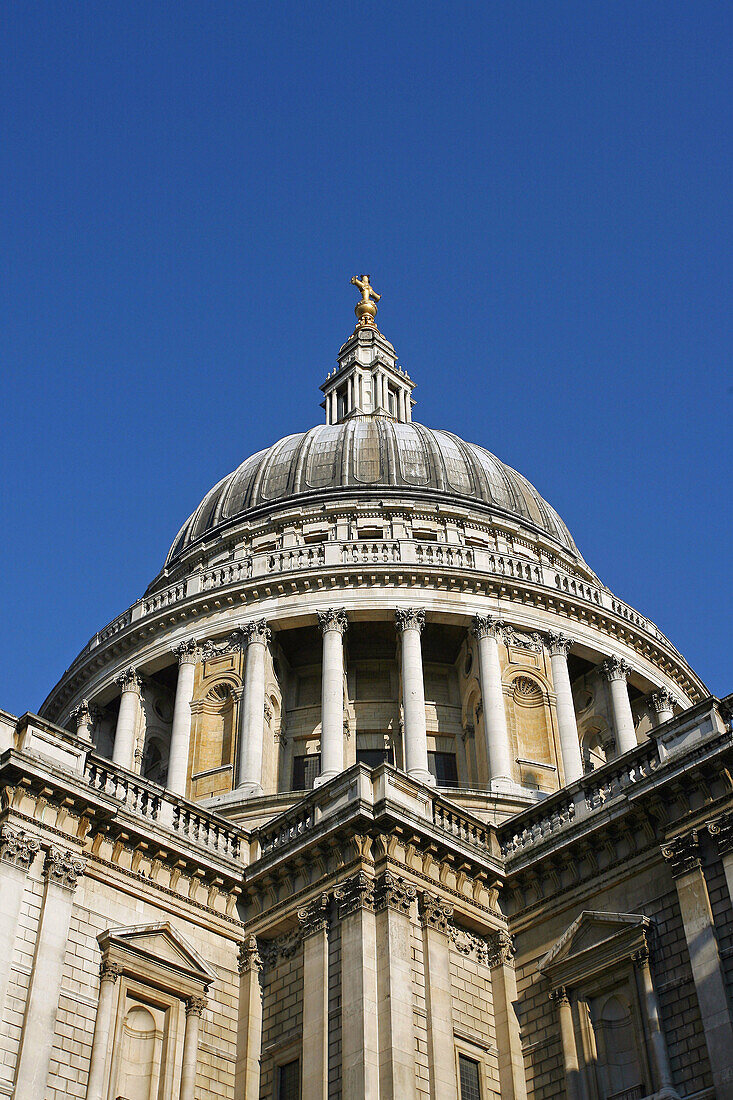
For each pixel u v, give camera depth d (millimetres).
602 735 57969
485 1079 33156
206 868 36125
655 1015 30734
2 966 29812
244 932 36469
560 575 60656
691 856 31781
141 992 32938
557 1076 32812
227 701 56188
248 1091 33312
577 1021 32812
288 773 55594
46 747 33844
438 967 33562
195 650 57750
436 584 57469
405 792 36688
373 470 69312
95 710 60062
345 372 87188
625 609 62406
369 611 56625
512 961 35688
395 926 33344
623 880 33906
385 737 56188
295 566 58875
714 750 32406
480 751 54188
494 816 48906
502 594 57844
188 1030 33406
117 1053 31438
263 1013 35000
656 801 33250
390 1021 31297
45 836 32406
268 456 73250
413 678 54031
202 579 61094
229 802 50156
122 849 34469
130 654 59719
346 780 36656
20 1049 29109
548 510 73875
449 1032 32656
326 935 34094
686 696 63219
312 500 67062
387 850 34500
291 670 59406
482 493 69562
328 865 35469
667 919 32094
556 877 35969
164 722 60094
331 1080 31266
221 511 71000
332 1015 32438
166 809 36656
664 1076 29719
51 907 31484
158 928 33906
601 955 33062
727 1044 28766
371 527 64438
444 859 35844
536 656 56844
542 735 54625
